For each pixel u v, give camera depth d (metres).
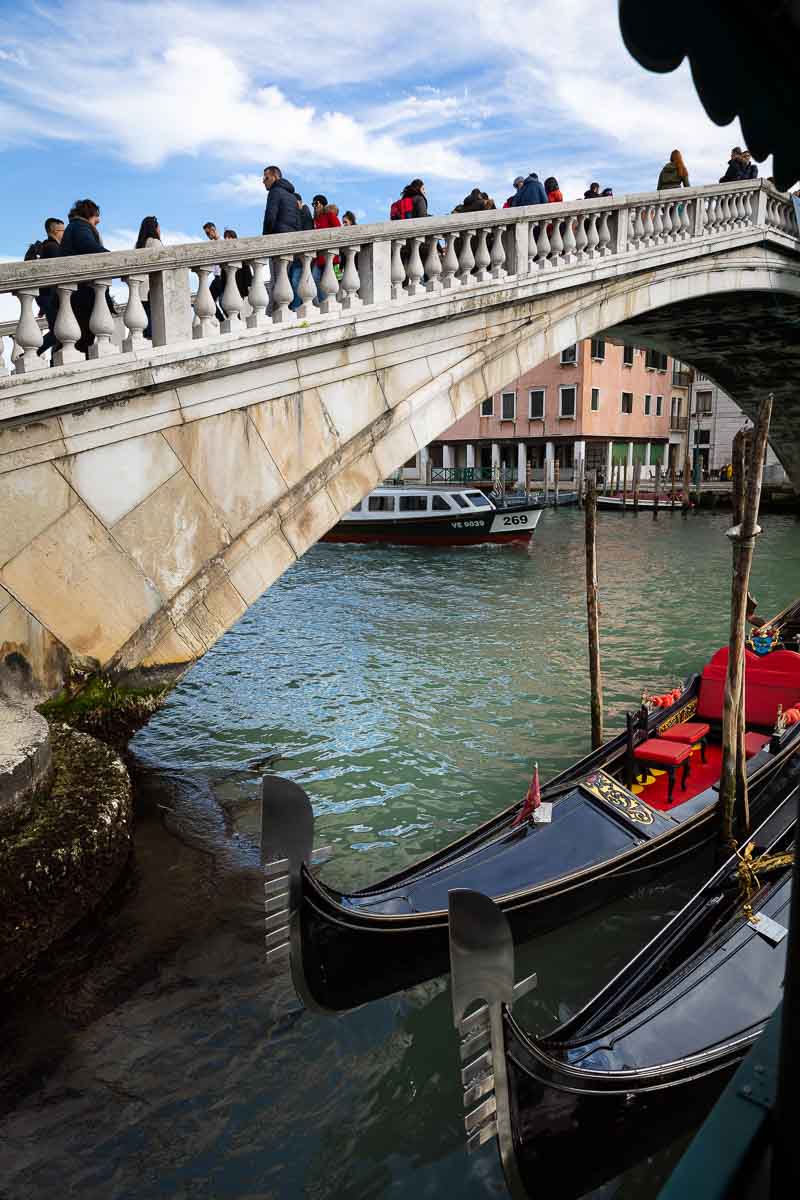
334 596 16.31
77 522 6.03
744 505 5.08
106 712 6.30
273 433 6.90
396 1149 3.43
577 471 33.59
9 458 5.71
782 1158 0.81
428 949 4.33
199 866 5.48
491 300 8.41
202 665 11.00
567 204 9.23
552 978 4.51
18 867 4.29
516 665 10.69
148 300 6.22
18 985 4.21
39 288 5.64
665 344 17.64
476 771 7.24
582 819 5.01
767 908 3.99
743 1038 3.37
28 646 5.92
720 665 6.88
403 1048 4.00
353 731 8.30
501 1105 2.81
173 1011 4.14
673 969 3.77
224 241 6.27
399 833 6.11
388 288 7.47
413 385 7.91
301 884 3.87
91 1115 3.53
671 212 11.31
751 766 5.98
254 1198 3.19
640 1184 3.37
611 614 13.82
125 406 6.10
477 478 36.56
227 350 6.40
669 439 39.84
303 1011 4.19
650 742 6.03
